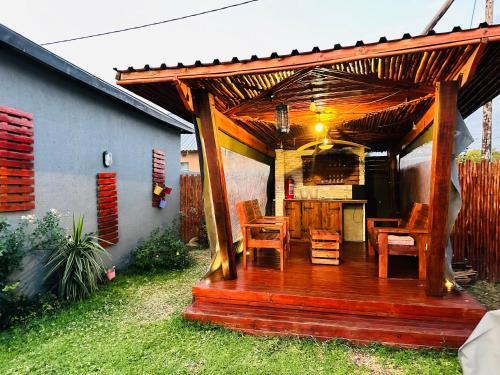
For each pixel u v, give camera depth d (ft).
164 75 9.53
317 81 10.76
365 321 10.02
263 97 12.11
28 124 12.32
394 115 15.57
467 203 16.78
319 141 20.24
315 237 14.74
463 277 15.70
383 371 8.26
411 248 13.16
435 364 8.47
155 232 21.13
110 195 17.60
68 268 12.54
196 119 11.94
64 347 9.45
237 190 16.34
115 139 18.25
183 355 9.03
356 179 24.18
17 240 11.45
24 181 12.12
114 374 8.14
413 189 17.53
